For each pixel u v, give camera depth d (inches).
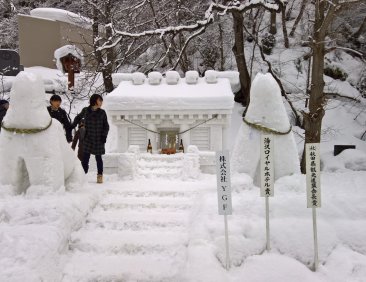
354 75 794.2
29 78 250.4
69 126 339.9
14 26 1012.5
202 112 403.5
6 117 254.7
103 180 331.0
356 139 659.4
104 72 686.5
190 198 282.4
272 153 210.2
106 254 217.0
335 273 194.2
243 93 737.0
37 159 251.0
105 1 692.7
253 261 201.3
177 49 739.4
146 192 290.7
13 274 176.9
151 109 405.1
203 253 197.0
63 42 807.7
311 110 469.7
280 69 757.9
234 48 716.0
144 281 195.3
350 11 799.7
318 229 215.2
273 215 231.5
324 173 454.0
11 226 213.8
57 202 233.3
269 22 895.1
